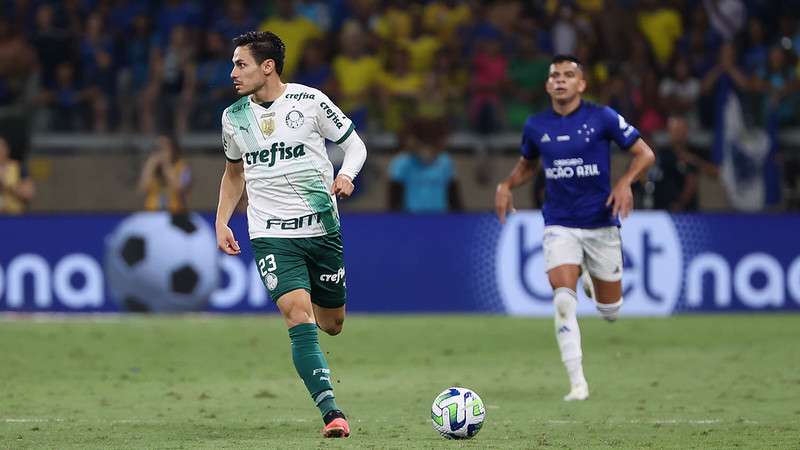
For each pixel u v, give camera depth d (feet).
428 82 203.62
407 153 192.03
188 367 133.49
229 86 210.38
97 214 181.06
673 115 203.82
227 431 88.43
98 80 213.25
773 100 200.13
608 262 111.75
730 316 181.88
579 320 178.81
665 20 226.38
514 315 182.70
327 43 224.12
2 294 179.93
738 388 116.16
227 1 236.22
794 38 227.81
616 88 205.26
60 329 164.66
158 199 189.78
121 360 138.62
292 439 83.61
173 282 181.27
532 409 101.91
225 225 87.86
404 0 235.20
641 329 167.73
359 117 201.67
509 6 227.40
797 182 196.75
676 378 123.95
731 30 223.92
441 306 183.52
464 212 184.03
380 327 168.86
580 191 110.32
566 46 222.48
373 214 183.73
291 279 83.97
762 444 82.23
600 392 113.80
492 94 201.05
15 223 180.14
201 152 201.67
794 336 159.84
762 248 185.26
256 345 151.12
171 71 212.64
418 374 128.26
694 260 184.03
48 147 195.42
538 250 182.70
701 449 79.97
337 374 128.47
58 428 90.63
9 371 129.80
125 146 197.16
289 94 85.51
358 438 83.82
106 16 229.04
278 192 85.05
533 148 113.29
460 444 80.69
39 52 214.28
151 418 96.53
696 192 188.14
